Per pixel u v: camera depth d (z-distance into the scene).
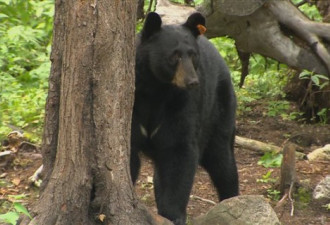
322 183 11.20
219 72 10.58
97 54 7.72
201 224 8.99
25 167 12.20
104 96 7.80
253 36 14.35
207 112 10.15
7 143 12.98
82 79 7.74
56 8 8.02
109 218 7.85
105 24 7.70
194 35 9.81
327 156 13.16
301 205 10.77
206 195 11.57
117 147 7.89
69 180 7.81
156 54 9.36
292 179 11.14
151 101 9.52
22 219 8.16
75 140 7.79
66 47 7.76
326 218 10.38
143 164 12.80
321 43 14.39
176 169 9.56
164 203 9.52
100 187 7.87
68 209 7.79
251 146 13.59
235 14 13.56
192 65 9.34
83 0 7.65
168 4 13.73
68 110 7.79
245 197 9.02
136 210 7.99
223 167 10.82
